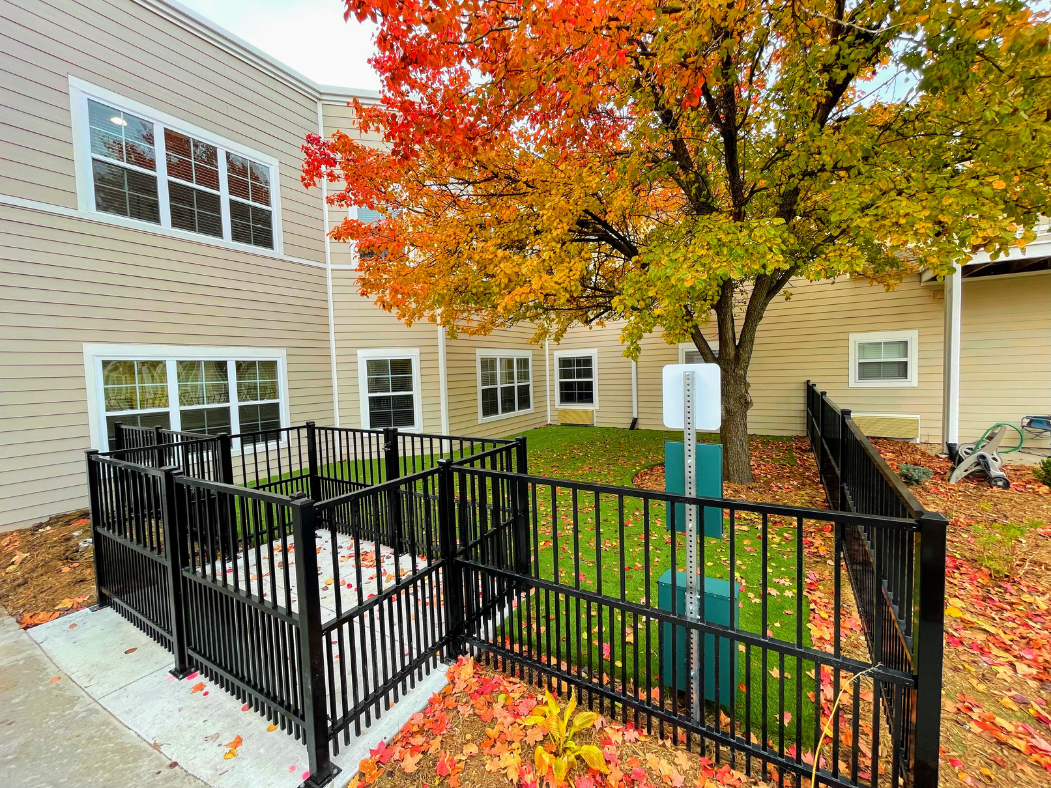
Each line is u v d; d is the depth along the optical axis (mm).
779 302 9320
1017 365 7270
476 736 2125
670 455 2174
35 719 2264
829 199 4105
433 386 9164
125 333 5719
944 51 3154
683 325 5086
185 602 2607
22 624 3152
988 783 1842
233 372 6922
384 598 2311
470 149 4398
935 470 6414
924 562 1498
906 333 8180
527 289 4832
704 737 1940
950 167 3949
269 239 7449
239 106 6973
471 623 2768
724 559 3979
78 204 5316
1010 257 6023
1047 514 4691
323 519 5098
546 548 4375
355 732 2123
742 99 4566
